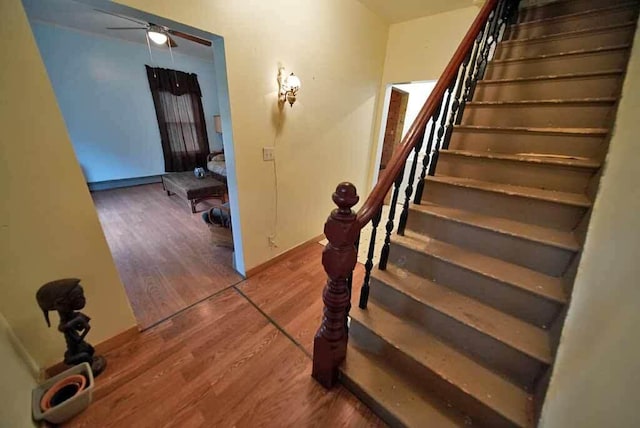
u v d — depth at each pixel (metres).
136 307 1.91
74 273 1.34
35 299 1.23
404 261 1.57
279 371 1.46
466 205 1.63
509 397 1.04
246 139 1.94
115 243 2.87
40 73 1.07
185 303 1.98
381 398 1.20
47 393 1.16
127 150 5.00
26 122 1.08
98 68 4.40
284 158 2.32
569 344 0.83
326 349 1.27
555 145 1.57
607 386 0.53
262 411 1.25
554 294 1.10
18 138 1.07
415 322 1.40
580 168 1.37
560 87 1.75
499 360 1.15
